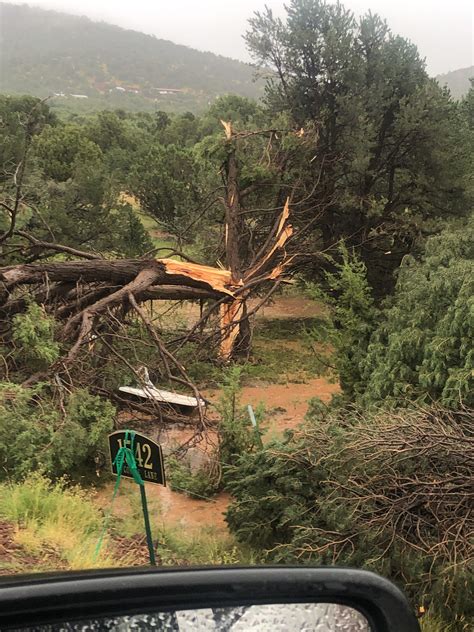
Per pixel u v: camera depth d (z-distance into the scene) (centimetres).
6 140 3005
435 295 1114
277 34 2447
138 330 1619
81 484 1087
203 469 1141
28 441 1008
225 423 1159
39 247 1692
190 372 1775
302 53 2419
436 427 694
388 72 2469
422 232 2397
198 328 1992
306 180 2386
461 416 755
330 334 1394
